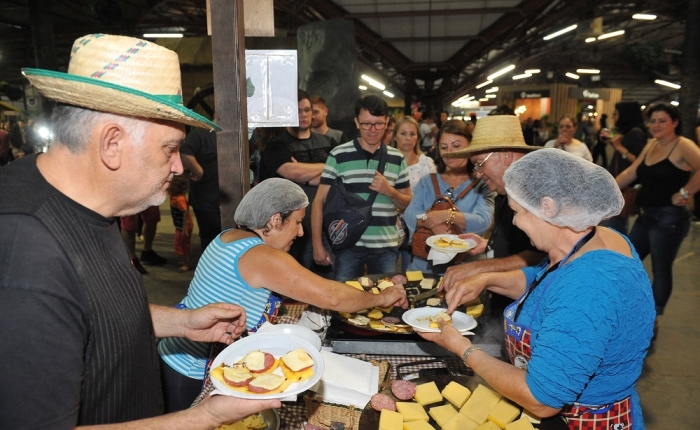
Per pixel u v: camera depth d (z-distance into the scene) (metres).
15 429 0.77
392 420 1.19
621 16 12.77
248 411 0.93
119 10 7.86
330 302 1.60
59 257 0.84
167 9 10.77
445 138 2.90
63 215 0.88
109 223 1.00
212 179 3.86
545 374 1.06
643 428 1.36
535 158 1.21
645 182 3.60
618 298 1.09
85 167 0.91
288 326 1.48
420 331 1.42
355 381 1.42
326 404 1.35
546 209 1.18
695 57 7.53
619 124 5.30
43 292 0.79
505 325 1.42
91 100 0.86
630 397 1.31
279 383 1.00
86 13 8.63
